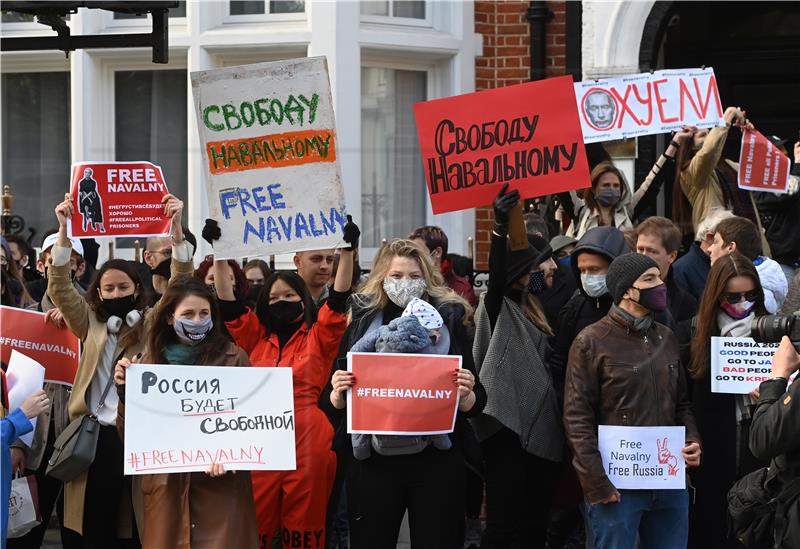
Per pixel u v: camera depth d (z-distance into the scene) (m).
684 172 7.62
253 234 5.77
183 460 5.23
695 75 7.45
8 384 5.46
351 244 5.82
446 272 7.23
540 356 5.77
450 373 5.28
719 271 5.66
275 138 5.75
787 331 4.85
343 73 9.11
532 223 7.18
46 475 6.22
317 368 5.93
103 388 5.96
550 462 5.82
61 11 6.20
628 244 6.49
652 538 5.47
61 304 5.95
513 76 9.50
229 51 9.34
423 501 5.35
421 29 9.41
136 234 6.22
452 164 5.89
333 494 6.17
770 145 7.32
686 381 5.57
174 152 9.67
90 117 9.54
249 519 5.36
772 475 4.86
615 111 7.50
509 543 5.73
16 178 9.90
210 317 5.44
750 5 10.02
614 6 9.09
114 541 5.95
